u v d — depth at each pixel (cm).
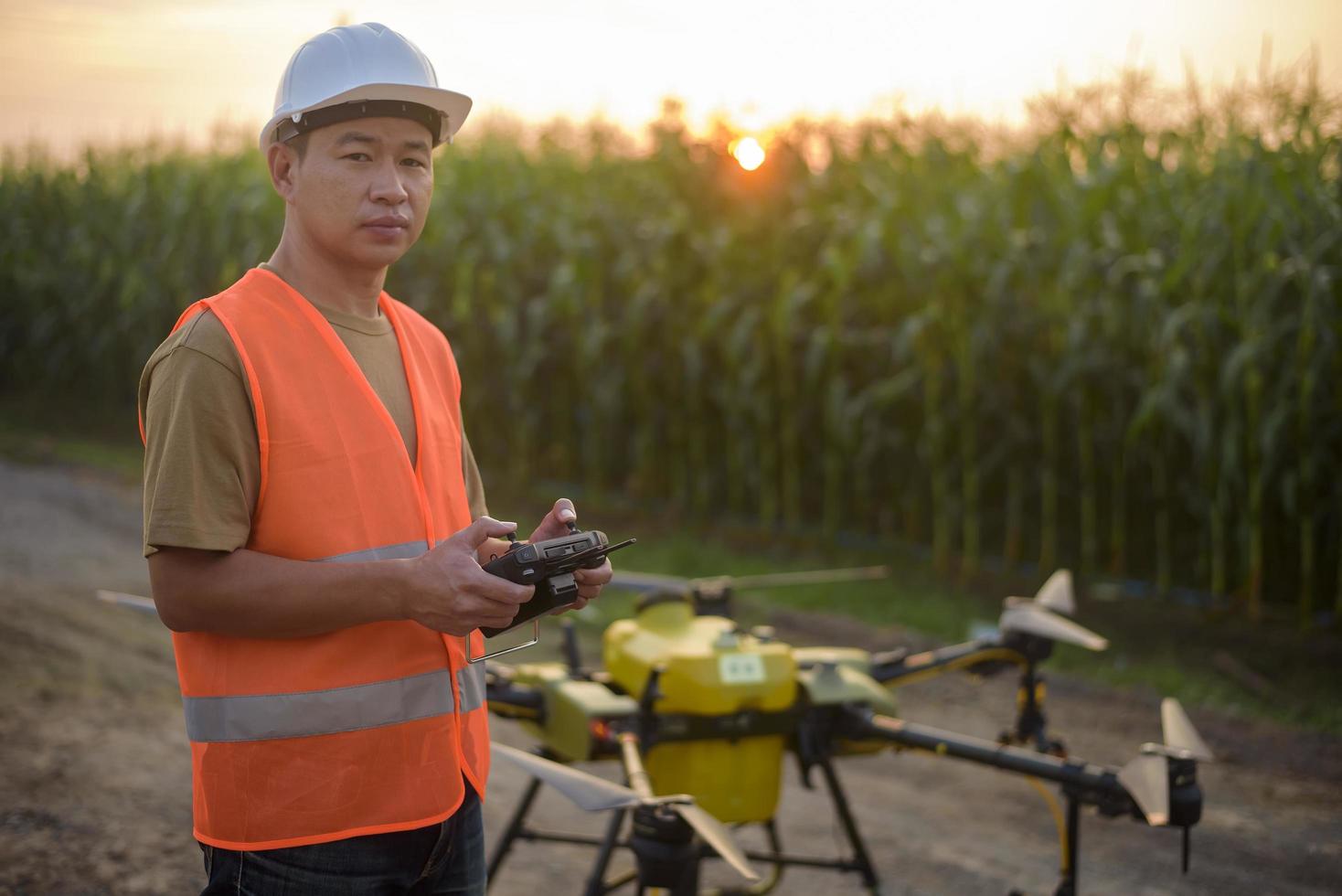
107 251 1484
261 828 156
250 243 1288
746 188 946
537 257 1066
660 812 239
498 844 343
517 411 1040
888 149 905
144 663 609
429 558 150
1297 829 445
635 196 1041
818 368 819
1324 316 657
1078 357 727
